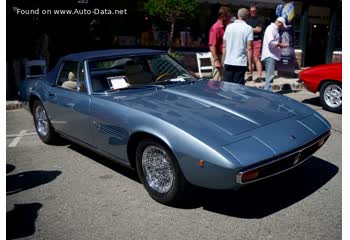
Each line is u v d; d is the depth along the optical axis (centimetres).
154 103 394
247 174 303
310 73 773
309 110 404
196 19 1232
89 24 1215
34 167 488
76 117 464
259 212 349
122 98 420
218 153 306
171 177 352
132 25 1225
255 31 1034
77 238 321
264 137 330
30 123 722
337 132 601
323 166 448
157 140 351
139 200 383
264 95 432
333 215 337
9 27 959
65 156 527
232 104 389
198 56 1078
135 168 402
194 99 404
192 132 327
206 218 343
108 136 412
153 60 496
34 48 1024
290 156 329
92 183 431
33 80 614
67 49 1209
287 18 1098
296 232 313
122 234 323
